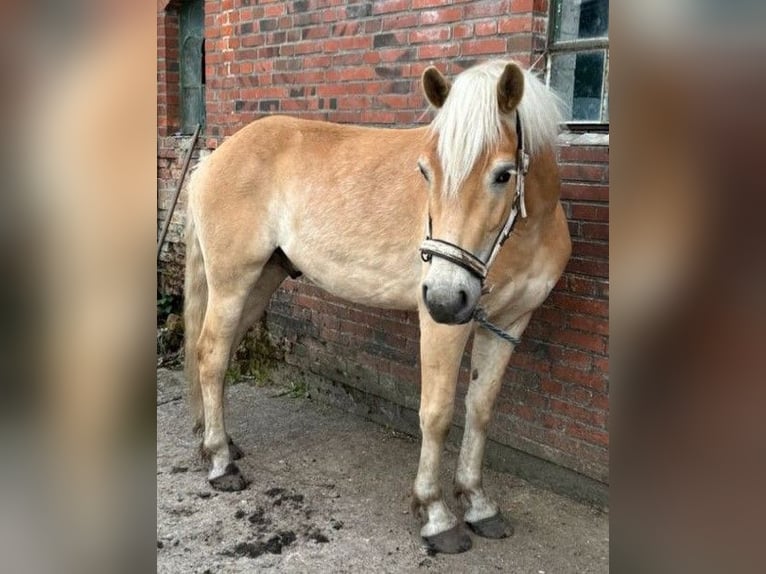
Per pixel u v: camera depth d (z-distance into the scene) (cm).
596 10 264
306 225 279
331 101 368
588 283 268
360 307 366
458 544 249
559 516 275
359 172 266
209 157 309
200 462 324
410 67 323
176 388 428
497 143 188
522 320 252
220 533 262
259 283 327
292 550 251
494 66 204
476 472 263
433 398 238
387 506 283
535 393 293
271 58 401
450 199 189
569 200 270
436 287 185
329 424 370
